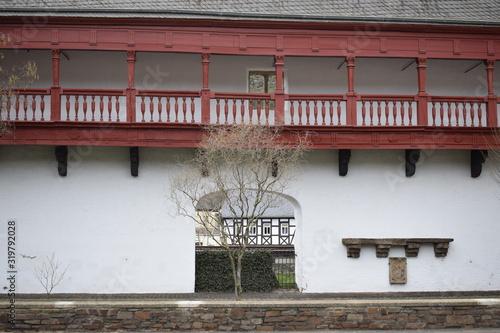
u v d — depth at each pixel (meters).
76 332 8.98
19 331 8.94
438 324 9.44
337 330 9.27
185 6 12.70
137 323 9.07
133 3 12.60
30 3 12.23
